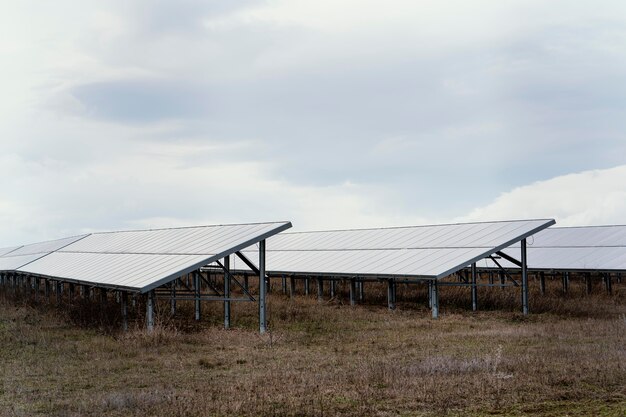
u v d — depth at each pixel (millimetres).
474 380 13609
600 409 11438
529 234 29969
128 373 15508
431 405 11789
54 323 24984
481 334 21766
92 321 24000
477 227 33000
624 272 36094
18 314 27500
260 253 23141
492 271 39500
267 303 30078
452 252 30094
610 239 41281
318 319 26234
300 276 36969
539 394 12430
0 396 13102
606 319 26844
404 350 18672
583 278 47938
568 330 22359
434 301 27938
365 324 25188
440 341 20328
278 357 17750
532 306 30797
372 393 12688
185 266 21969
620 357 16047
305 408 11727
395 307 31109
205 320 25609
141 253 29203
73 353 18297
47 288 36688
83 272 29547
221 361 17031
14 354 18219
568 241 42969
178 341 20000
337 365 16266
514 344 19344
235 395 12820
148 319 21469
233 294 36062
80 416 11375
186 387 13844
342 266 33750
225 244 23469
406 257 31781
